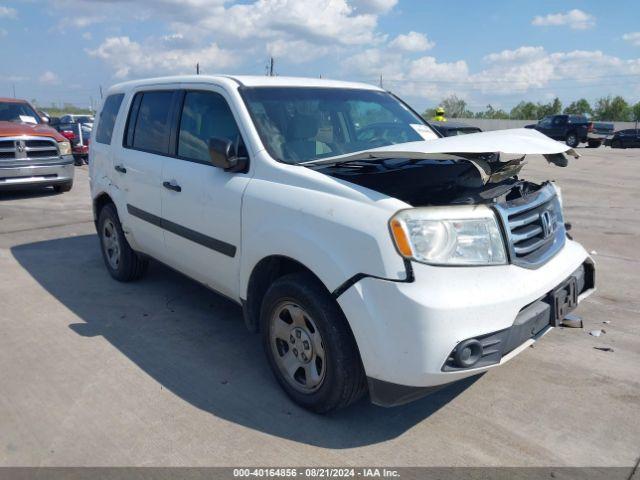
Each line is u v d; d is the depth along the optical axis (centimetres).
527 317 299
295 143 382
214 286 414
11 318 475
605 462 290
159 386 363
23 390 356
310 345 323
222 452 296
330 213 303
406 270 275
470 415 332
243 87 402
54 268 618
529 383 368
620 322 470
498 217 301
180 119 447
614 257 674
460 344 273
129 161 498
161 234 461
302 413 334
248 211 353
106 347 420
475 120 5494
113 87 584
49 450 297
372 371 287
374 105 464
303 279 320
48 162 1046
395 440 308
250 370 387
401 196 331
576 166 1864
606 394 355
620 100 8306
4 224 844
